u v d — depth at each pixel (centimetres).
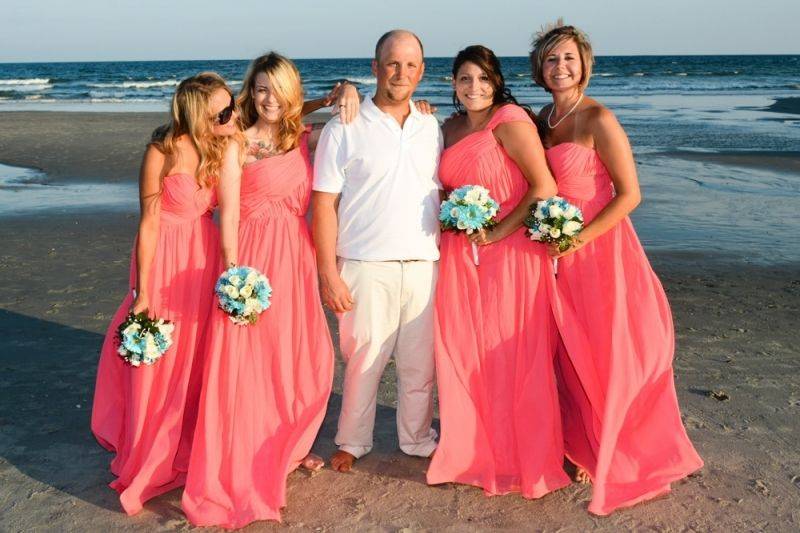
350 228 383
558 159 382
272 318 374
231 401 362
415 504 367
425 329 393
